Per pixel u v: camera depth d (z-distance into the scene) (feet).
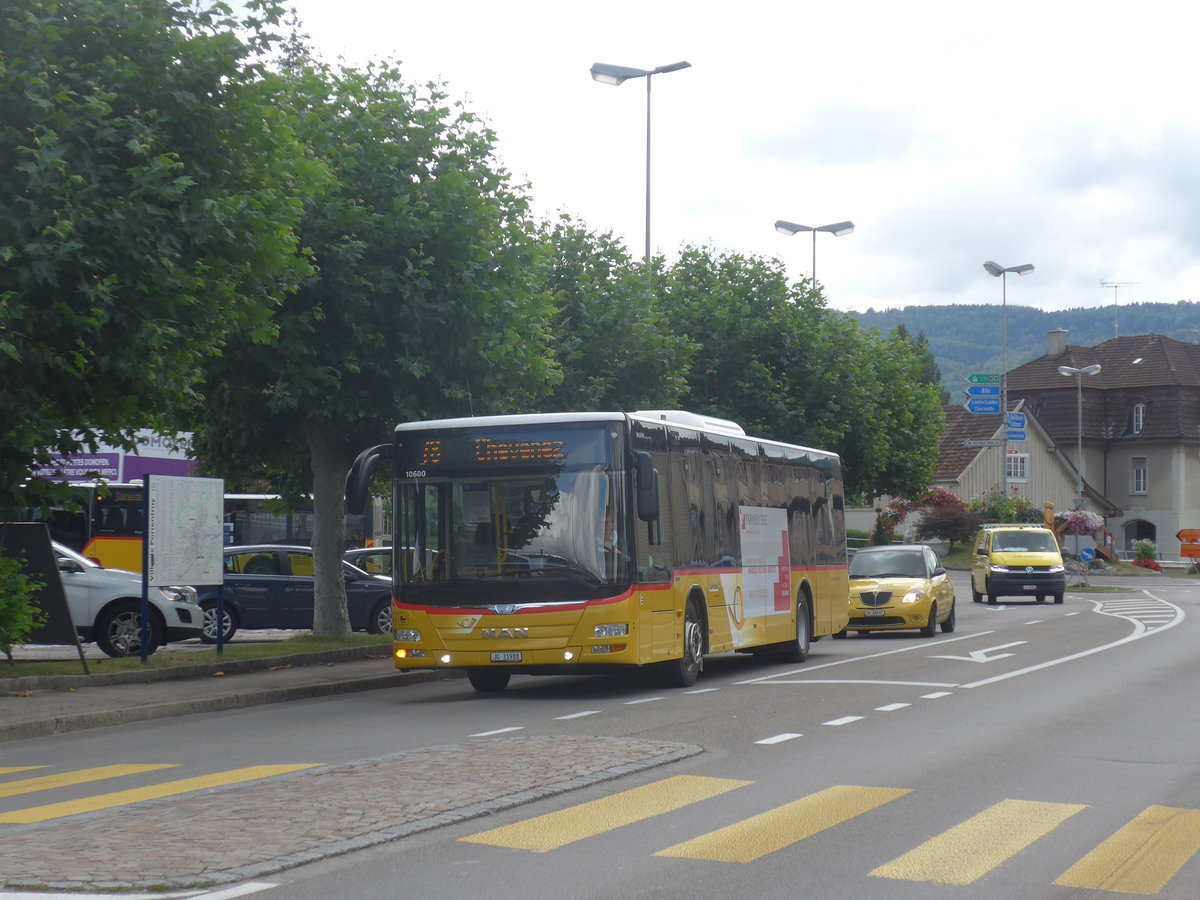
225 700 55.47
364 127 71.97
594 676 67.26
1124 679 61.26
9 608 56.75
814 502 80.84
